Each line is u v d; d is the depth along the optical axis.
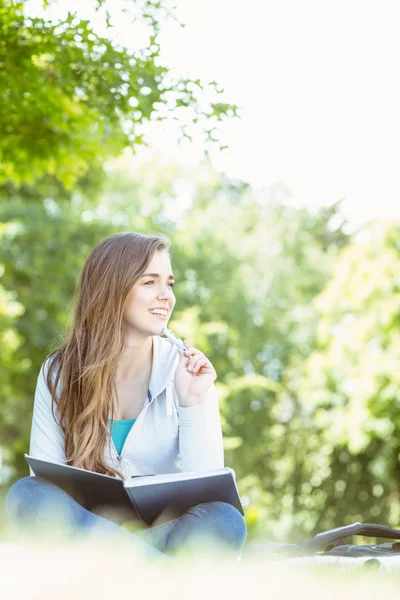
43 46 5.28
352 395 16.38
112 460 2.95
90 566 1.19
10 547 1.42
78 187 15.70
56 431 2.99
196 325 14.21
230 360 19.11
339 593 1.26
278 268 20.80
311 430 17.64
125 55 5.30
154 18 5.20
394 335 16.47
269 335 19.89
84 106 5.71
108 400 2.96
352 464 16.78
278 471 18.19
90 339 3.02
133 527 2.57
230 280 19.75
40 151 6.21
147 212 19.61
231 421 18.52
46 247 16.66
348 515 16.72
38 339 16.14
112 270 3.02
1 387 14.88
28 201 14.88
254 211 22.61
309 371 17.36
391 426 15.97
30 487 2.48
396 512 16.31
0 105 5.80
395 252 17.03
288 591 1.23
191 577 1.20
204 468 2.91
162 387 2.96
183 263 19.44
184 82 5.35
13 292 16.22
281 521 17.47
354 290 17.17
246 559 2.59
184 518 2.48
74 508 2.46
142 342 3.05
